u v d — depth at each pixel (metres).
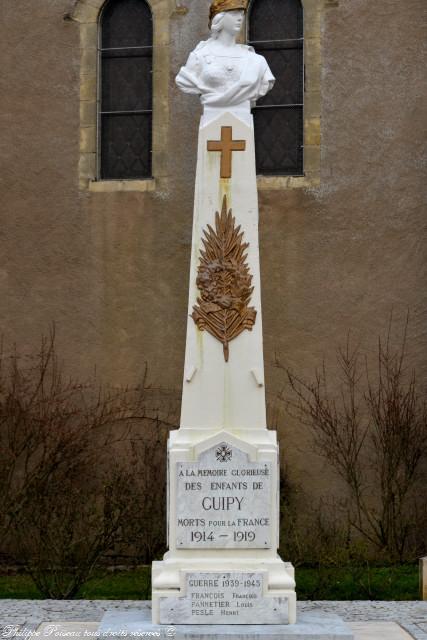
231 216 11.10
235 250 11.06
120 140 18.23
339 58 17.69
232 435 10.70
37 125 18.00
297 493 17.08
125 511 15.56
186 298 17.52
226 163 11.14
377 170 17.47
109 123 18.27
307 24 17.83
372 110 17.56
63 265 17.78
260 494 10.66
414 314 17.22
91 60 18.02
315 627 10.35
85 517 15.55
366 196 17.45
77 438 17.17
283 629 10.26
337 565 14.70
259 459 10.68
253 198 11.12
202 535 10.62
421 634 11.05
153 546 16.62
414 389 17.09
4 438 17.14
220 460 10.68
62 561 14.37
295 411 17.27
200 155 11.17
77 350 17.61
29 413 17.27
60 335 17.62
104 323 17.62
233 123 11.19
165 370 17.45
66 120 17.97
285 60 18.08
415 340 17.17
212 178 11.15
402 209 17.38
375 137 17.52
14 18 18.14
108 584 14.91
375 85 17.58
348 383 17.22
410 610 12.65
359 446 17.08
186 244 17.64
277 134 18.00
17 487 17.09
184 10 18.05
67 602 12.99
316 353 17.34
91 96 17.97
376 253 17.36
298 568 15.63
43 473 16.81
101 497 16.88
